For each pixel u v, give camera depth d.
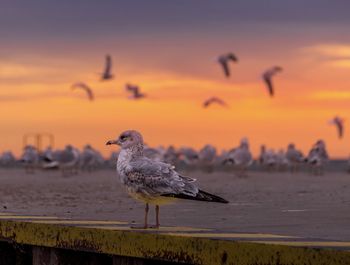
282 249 11.12
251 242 11.45
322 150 54.78
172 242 12.27
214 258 11.80
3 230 14.98
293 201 22.05
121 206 20.02
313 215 16.95
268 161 62.09
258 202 21.52
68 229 13.67
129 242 12.80
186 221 15.50
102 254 13.99
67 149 52.34
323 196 24.69
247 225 14.67
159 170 13.15
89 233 13.36
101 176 46.91
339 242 11.70
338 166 69.81
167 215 17.00
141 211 18.19
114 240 13.01
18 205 20.81
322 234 13.11
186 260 12.12
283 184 34.72
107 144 13.72
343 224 14.91
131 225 14.10
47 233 14.04
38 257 14.30
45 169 62.84
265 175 51.22
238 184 34.88
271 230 13.71
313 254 10.84
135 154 13.66
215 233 12.81
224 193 26.95
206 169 67.31
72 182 36.66
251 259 11.42
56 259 14.02
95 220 15.30
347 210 18.44
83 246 13.45
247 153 50.12
